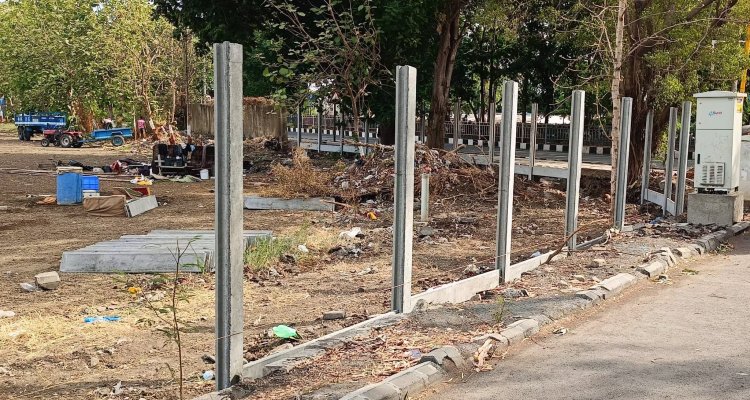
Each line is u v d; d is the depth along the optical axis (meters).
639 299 7.78
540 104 34.72
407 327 6.43
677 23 14.98
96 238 12.51
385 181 17.45
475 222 14.03
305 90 20.50
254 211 16.06
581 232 12.89
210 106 41.75
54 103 45.12
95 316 7.63
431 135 24.61
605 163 22.80
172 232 12.30
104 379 5.74
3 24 57.09
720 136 12.52
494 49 33.31
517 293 7.79
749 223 12.90
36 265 10.30
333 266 10.28
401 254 6.79
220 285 5.02
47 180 22.09
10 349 6.54
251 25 23.30
